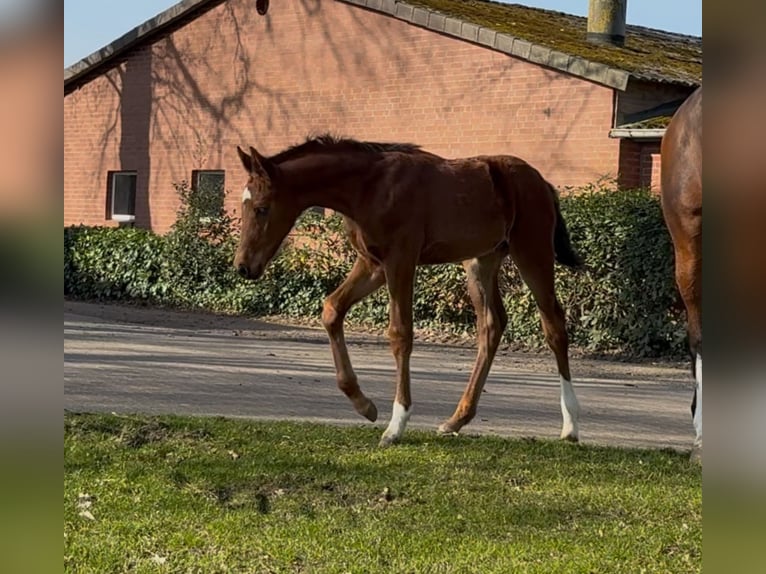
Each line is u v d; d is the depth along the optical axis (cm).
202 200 1845
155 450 614
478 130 1633
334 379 1005
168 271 1844
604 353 1301
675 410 900
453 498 533
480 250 687
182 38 2100
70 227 2052
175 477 555
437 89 1689
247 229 645
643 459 643
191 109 2089
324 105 1864
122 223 2234
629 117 1467
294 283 1661
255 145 1980
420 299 1485
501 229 693
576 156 1503
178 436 656
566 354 717
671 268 1245
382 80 1770
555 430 765
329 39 1850
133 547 438
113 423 685
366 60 1794
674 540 461
